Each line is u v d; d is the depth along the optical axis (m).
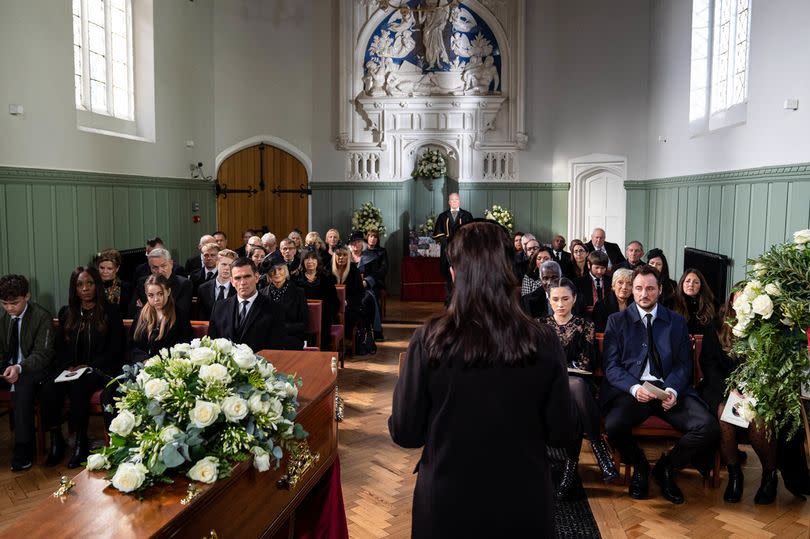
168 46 10.30
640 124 12.12
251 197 12.71
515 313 1.95
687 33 9.95
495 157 12.90
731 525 3.90
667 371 4.38
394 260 13.26
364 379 7.11
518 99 12.61
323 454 2.86
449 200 12.48
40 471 4.66
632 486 4.28
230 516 2.03
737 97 8.65
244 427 2.13
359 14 12.80
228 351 2.32
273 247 8.77
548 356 1.92
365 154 13.02
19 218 6.78
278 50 12.73
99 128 8.82
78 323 4.98
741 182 7.89
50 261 7.30
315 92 13.00
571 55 12.48
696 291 5.34
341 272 8.13
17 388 4.71
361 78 12.98
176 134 10.62
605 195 12.65
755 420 3.65
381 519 3.94
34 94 7.00
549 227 12.88
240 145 12.47
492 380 1.90
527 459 1.92
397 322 10.41
